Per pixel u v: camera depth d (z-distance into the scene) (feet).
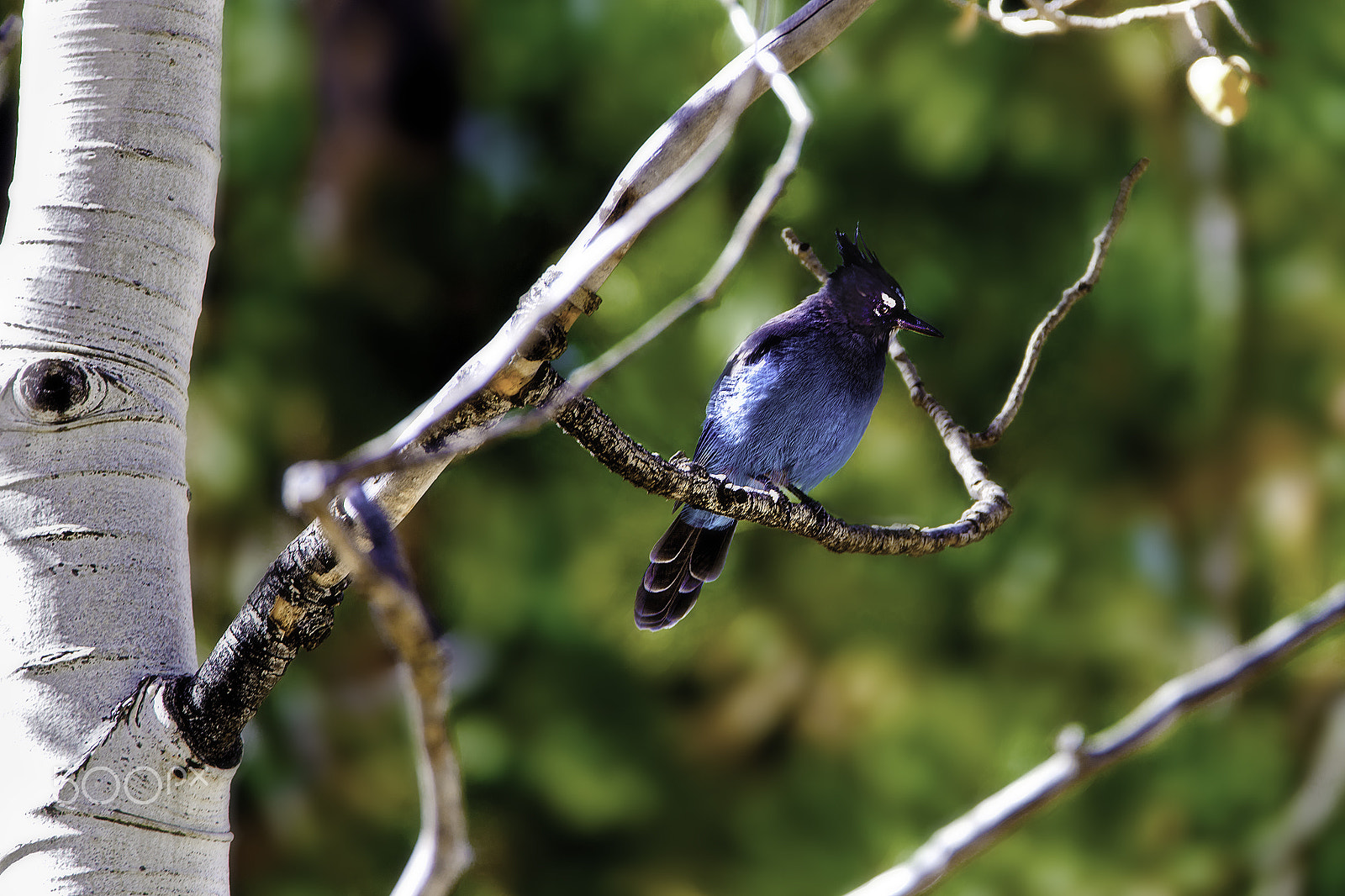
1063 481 40.16
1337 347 39.70
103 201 16.61
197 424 38.91
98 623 15.76
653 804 38.42
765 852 37.88
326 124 41.39
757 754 39.50
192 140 17.10
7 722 15.48
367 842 37.50
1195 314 39.58
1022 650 39.17
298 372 40.04
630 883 38.29
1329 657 38.29
